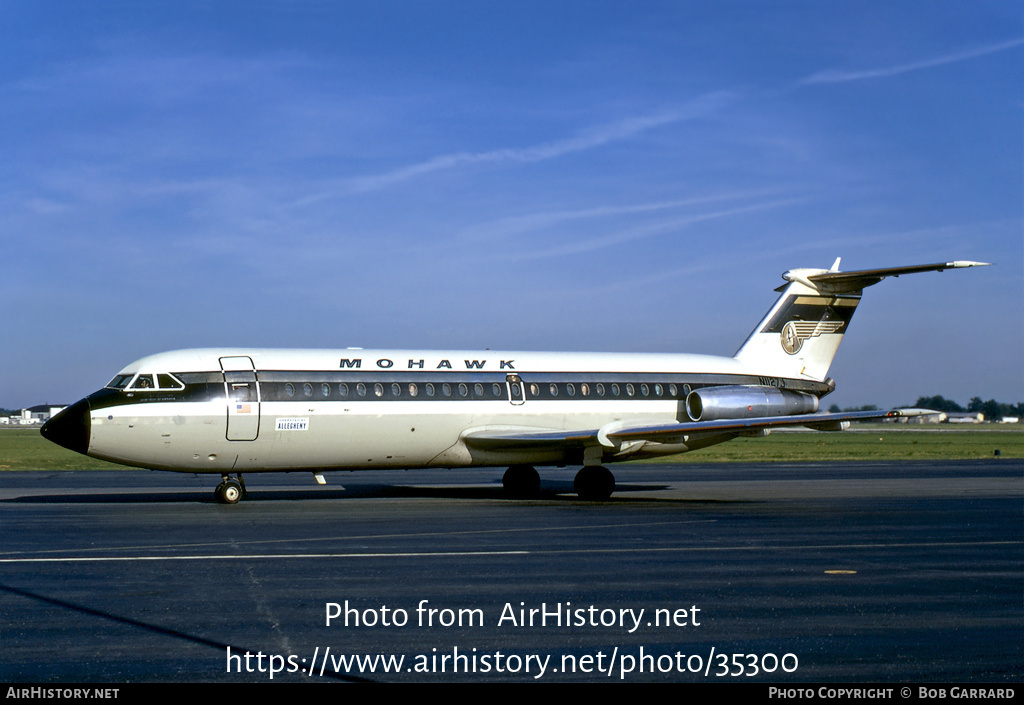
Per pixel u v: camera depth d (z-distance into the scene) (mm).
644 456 30484
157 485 32750
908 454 63000
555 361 29750
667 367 31109
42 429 24359
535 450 28656
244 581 13273
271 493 29469
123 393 24234
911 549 16875
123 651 9531
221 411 24688
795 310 32844
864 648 9867
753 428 25578
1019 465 49062
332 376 26188
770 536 18609
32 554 15766
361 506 24906
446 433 27406
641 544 17312
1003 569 14703
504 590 12711
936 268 27594
